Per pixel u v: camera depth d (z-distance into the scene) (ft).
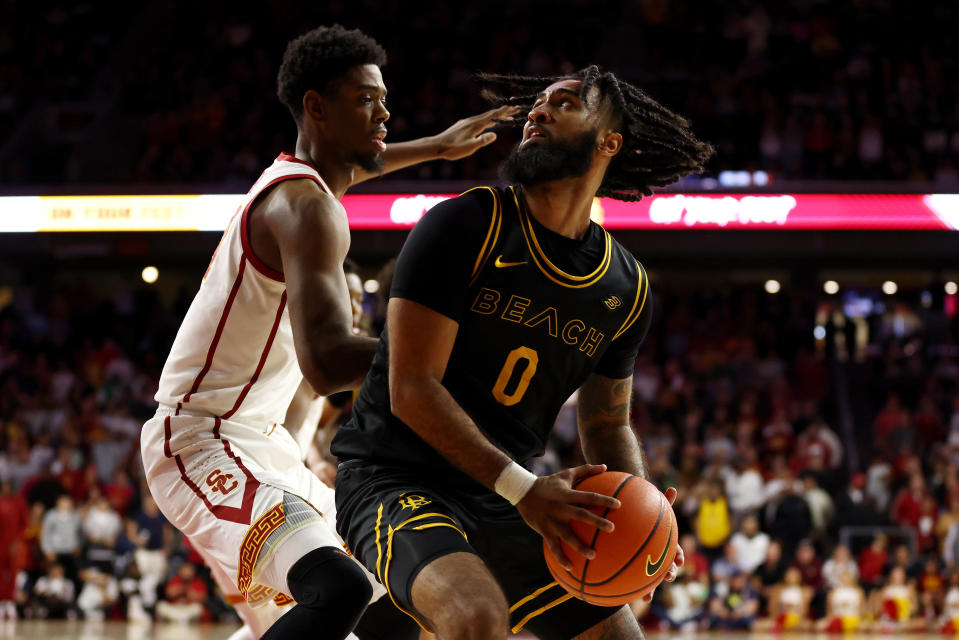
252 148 47.88
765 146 44.96
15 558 30.99
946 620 28.66
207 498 8.75
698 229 37.86
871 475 33.32
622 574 7.23
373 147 9.37
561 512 7.09
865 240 39.06
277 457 9.32
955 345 46.83
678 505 30.99
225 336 8.91
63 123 54.39
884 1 53.57
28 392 42.50
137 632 27.09
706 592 29.30
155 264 47.98
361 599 7.82
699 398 40.91
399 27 54.24
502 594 7.02
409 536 7.33
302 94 9.28
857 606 28.71
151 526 30.99
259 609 10.62
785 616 28.89
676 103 46.80
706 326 45.73
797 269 46.52
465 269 7.53
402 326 7.40
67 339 47.34
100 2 59.52
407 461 7.90
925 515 30.94
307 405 11.02
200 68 53.57
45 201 39.24
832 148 44.70
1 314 48.03
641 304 8.30
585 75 8.00
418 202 37.40
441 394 7.32
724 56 52.80
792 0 54.39
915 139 46.52
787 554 29.78
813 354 44.60
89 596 30.63
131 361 46.19
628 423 8.89
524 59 52.54
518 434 8.09
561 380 8.13
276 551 8.21
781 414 37.76
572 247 7.93
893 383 43.91
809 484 30.96
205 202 38.70
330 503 10.12
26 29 58.23
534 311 7.75
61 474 34.30
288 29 55.06
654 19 53.93
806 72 49.78
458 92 50.57
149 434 9.15
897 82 49.60
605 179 8.73
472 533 7.89
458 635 6.72
